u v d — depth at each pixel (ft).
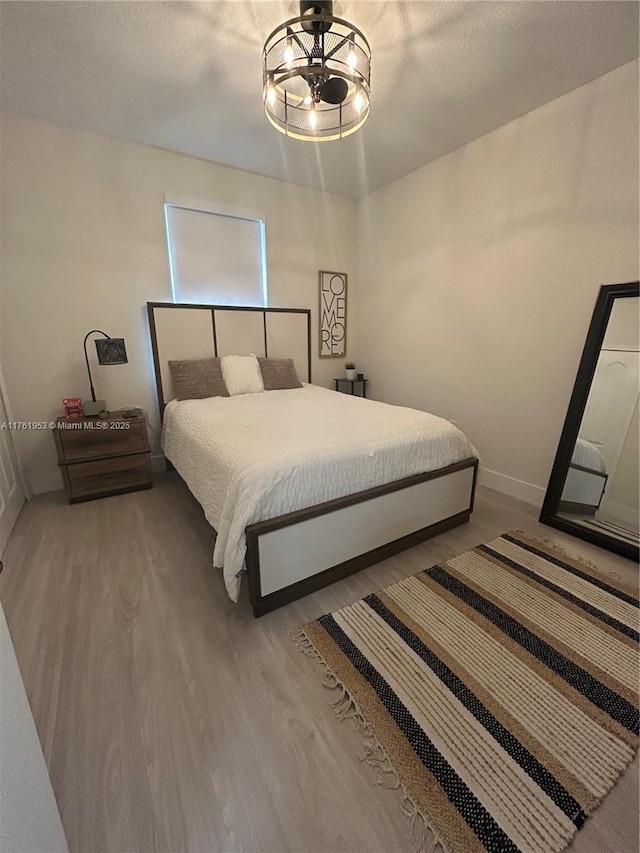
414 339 11.24
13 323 8.10
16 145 7.59
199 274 10.25
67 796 3.08
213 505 5.60
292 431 6.35
